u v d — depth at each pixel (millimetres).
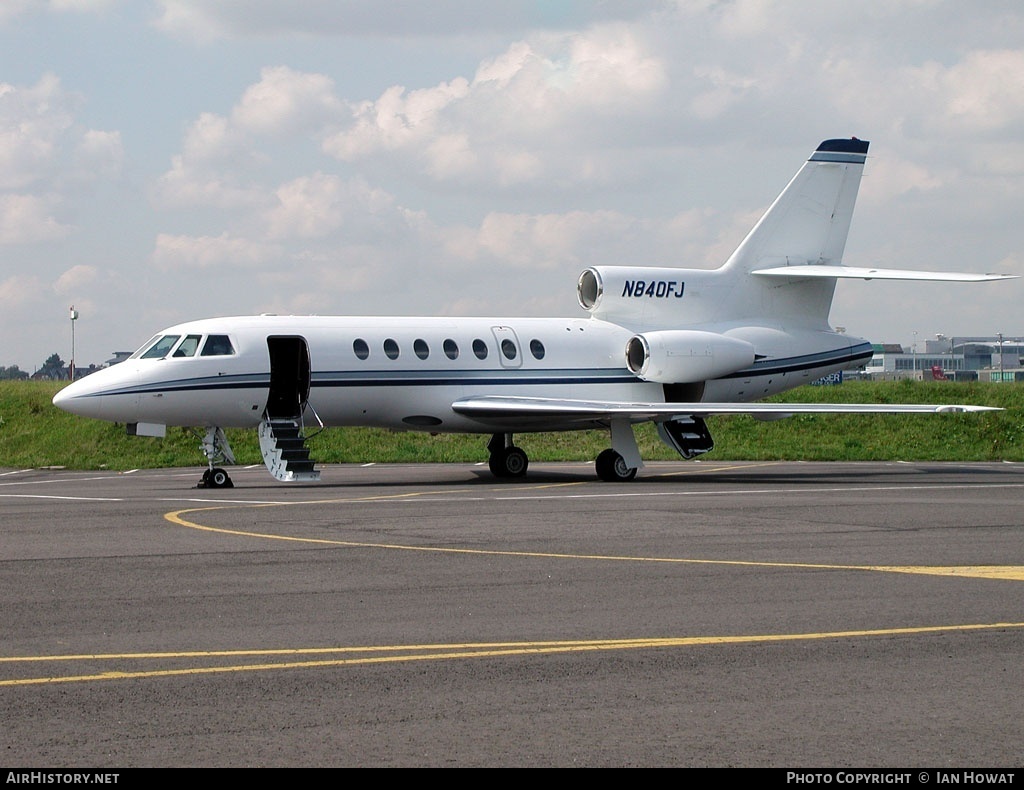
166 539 47156
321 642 28656
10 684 24766
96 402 74062
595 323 89375
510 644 28438
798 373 92000
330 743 20984
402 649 27938
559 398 86000
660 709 23078
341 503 62844
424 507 60344
